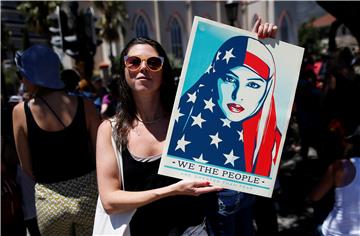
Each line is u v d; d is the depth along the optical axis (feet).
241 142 5.36
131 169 5.33
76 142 7.30
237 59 5.39
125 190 5.39
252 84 5.40
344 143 8.34
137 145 5.43
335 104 13.82
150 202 5.06
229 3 26.58
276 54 5.44
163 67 5.67
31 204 10.55
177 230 5.42
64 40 25.21
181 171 5.24
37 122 7.16
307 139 18.38
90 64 25.55
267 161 5.42
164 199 5.44
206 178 5.29
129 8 107.86
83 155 7.38
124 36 100.22
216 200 5.72
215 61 5.34
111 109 19.94
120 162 5.37
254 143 5.39
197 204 5.57
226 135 5.33
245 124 5.38
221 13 108.68
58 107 7.26
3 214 9.61
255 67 5.41
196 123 5.28
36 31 85.51
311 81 20.63
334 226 8.31
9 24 146.20
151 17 110.32
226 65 5.37
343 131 8.66
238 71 5.39
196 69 5.30
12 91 44.96
